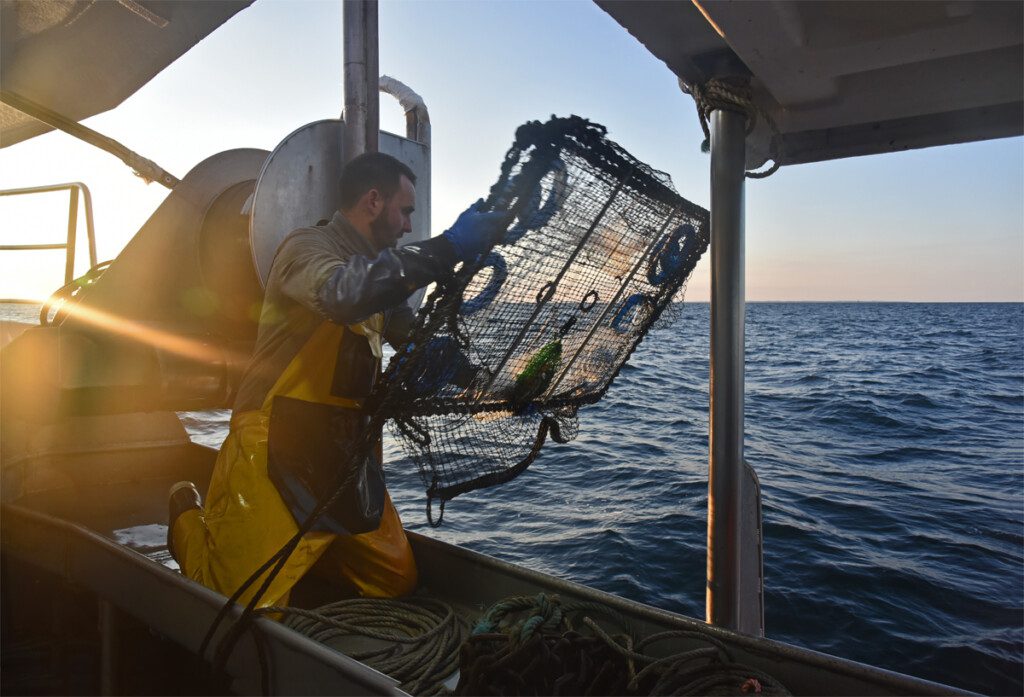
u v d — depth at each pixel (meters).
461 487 1.97
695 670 1.81
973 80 2.72
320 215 2.79
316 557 2.21
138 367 3.37
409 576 2.54
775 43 2.36
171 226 3.21
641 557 6.91
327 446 2.16
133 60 3.29
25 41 3.10
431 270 1.69
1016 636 5.60
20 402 3.43
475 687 1.79
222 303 3.24
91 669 2.60
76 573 2.47
